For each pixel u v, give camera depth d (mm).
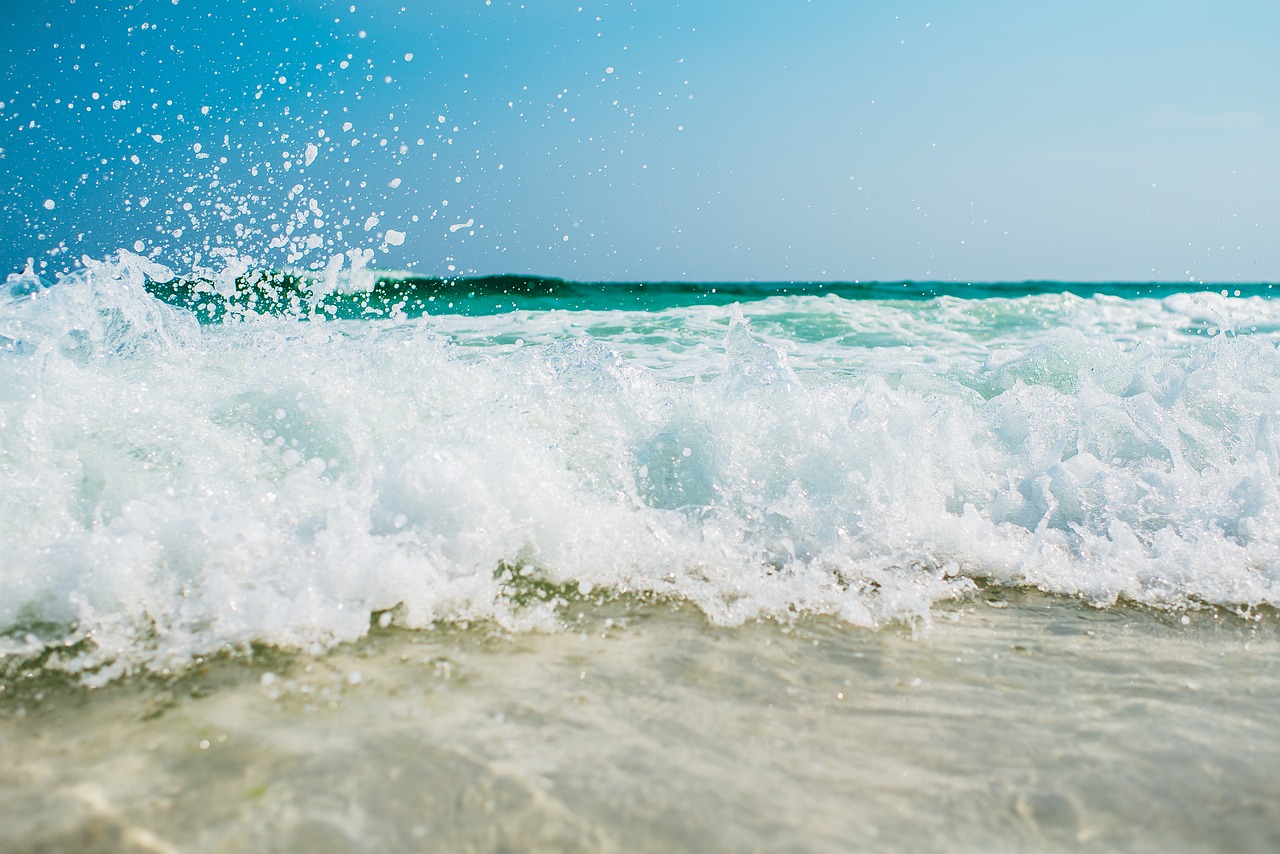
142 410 2434
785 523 2256
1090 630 1838
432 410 2631
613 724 1397
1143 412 2828
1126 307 7906
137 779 1220
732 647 1711
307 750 1296
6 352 2465
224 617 1704
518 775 1241
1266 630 1849
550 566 2020
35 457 2176
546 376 2807
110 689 1479
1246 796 1235
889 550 2178
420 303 8523
